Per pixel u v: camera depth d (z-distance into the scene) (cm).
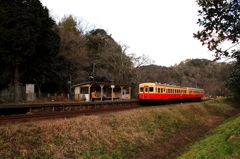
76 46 4741
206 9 964
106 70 5178
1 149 962
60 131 1255
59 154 1129
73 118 1447
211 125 2997
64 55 4409
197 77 11181
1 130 1025
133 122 1880
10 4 3150
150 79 7306
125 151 1489
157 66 8594
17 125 1113
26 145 1055
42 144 1117
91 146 1321
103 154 1330
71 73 4588
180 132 2303
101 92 3966
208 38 1035
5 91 3531
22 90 3653
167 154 1680
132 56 5397
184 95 4581
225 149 1198
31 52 3155
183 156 1416
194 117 3075
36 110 2216
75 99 3969
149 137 1831
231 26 977
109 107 2817
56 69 4194
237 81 4162
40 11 3362
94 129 1466
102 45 5659
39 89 3969
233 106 4975
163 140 1930
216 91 9575
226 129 1923
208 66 12138
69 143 1231
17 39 3014
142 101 3553
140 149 1609
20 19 3056
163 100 3728
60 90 4388
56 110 2384
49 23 3441
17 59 3072
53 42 3459
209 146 1389
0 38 2964
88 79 4831
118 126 1686
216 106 4388
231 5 938
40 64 3462
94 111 2094
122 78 5303
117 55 5219
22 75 3619
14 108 2033
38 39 3259
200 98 5822
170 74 9550
